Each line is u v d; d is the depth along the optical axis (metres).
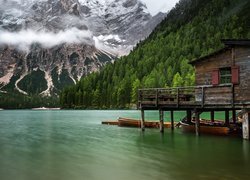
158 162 23.62
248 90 32.41
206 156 25.52
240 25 188.88
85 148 31.42
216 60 35.84
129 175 20.11
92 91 194.62
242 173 19.81
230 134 37.06
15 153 29.02
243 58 33.03
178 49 194.62
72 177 20.03
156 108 43.22
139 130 47.41
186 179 18.72
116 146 32.19
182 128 42.81
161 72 168.50
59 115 116.44
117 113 120.44
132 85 171.75
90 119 84.38
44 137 41.62
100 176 20.12
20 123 71.69
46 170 21.97
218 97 34.81
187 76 147.50
